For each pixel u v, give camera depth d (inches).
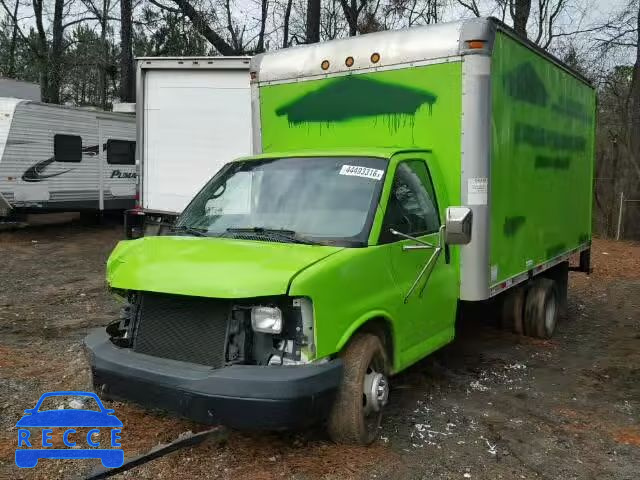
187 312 159.2
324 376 153.1
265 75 259.8
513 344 299.6
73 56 1142.3
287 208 192.4
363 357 169.2
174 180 429.7
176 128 426.0
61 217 814.5
